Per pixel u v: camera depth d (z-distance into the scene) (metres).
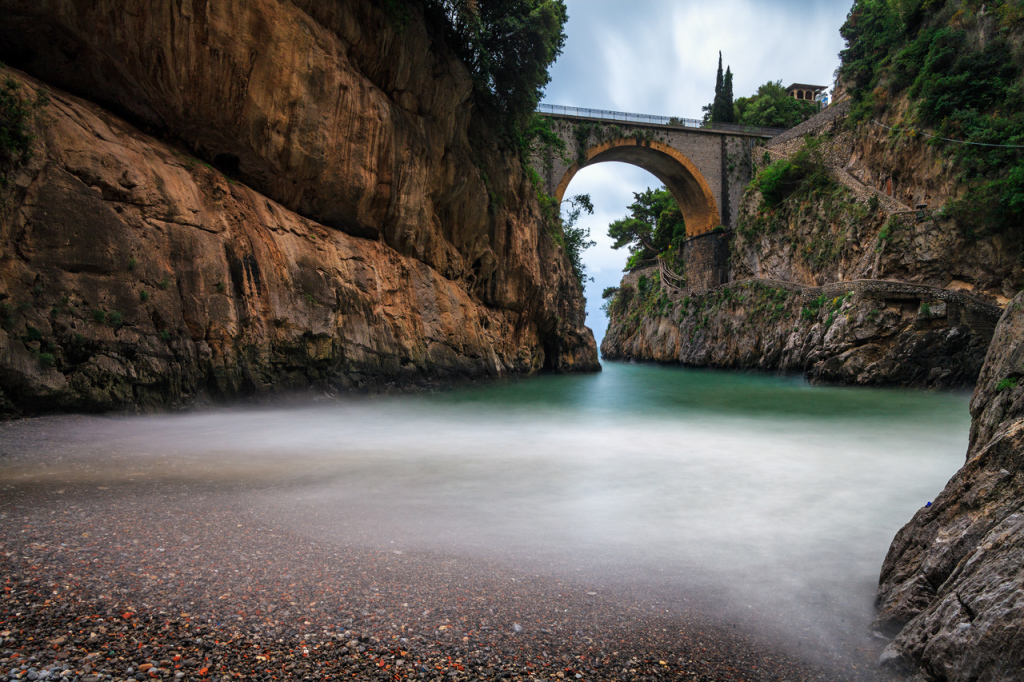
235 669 3.74
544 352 48.00
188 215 13.84
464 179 29.28
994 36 37.38
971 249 35.19
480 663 4.02
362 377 19.16
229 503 6.86
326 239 19.30
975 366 31.64
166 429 11.32
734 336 53.72
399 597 4.79
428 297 25.30
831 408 23.66
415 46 23.72
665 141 58.03
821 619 4.84
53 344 10.36
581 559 5.81
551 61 34.47
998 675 3.28
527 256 39.31
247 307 14.81
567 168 54.25
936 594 4.30
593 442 13.41
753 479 9.68
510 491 8.29
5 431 9.19
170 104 15.31
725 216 59.97
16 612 4.11
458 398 23.31
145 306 12.16
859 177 46.03
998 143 34.81
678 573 5.59
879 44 45.59
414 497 7.70
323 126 18.77
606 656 4.19
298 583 4.89
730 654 4.29
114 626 4.08
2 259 9.99
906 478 9.99
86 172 11.77
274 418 13.92
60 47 13.32
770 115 69.44
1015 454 4.59
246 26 16.14
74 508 6.22
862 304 35.94
